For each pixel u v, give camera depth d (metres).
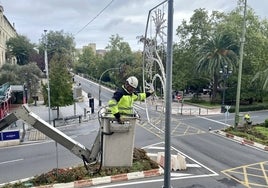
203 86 57.22
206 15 52.25
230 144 22.94
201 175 15.99
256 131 26.67
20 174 16.22
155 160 18.25
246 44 47.03
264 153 20.47
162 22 6.61
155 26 6.77
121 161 5.89
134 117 5.75
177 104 50.38
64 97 34.00
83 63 127.00
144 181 14.97
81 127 30.48
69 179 14.52
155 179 15.23
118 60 86.00
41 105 45.69
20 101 45.50
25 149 21.70
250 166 17.61
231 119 35.53
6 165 17.91
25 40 62.41
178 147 21.72
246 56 47.31
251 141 23.03
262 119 36.41
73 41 87.00
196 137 25.23
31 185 14.03
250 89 48.44
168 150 6.30
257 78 41.44
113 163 5.88
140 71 56.34
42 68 65.25
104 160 5.87
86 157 6.68
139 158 17.31
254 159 19.02
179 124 31.69
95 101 55.31
